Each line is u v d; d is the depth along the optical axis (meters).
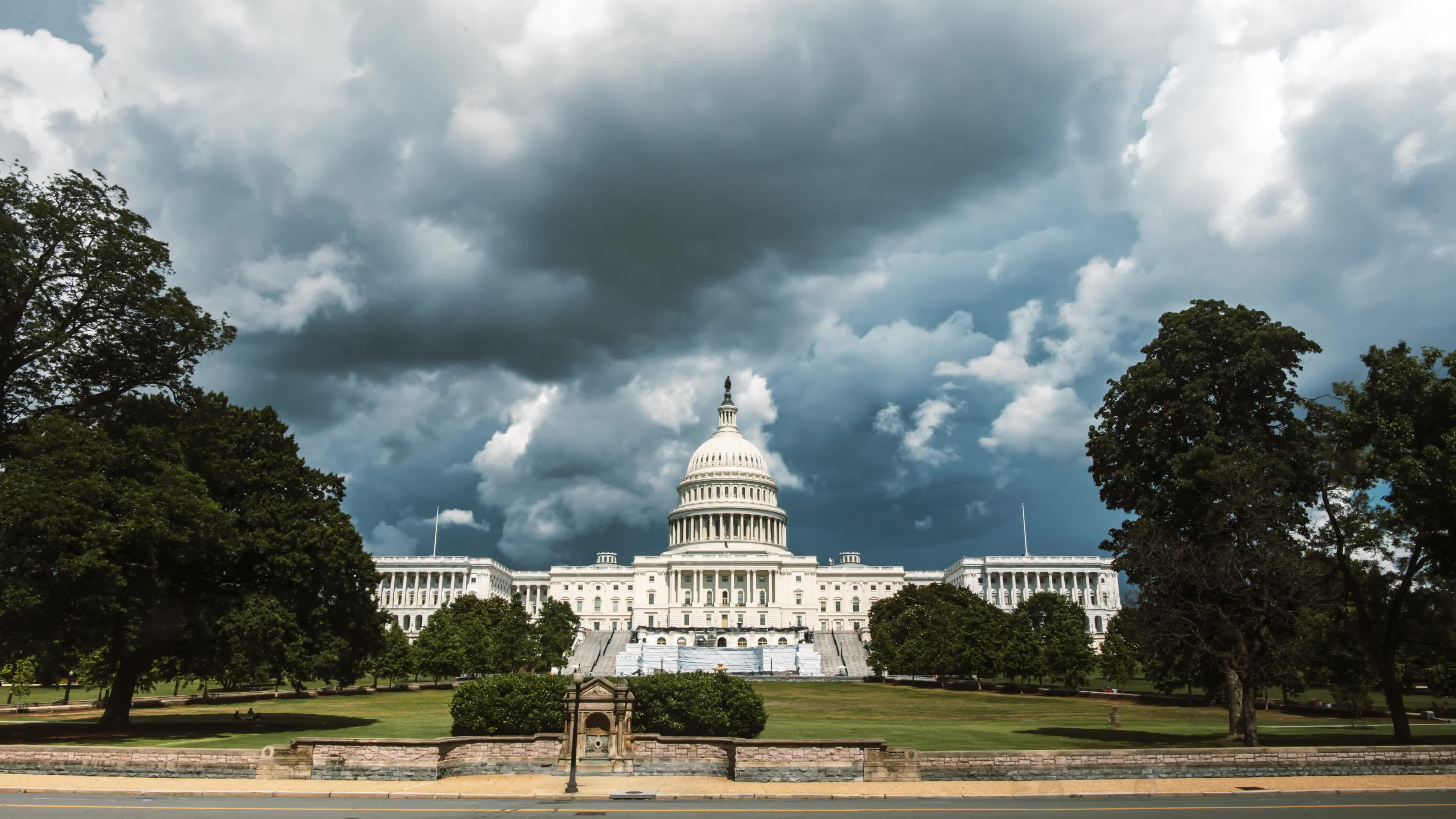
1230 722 54.31
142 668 57.03
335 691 100.75
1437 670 79.56
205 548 51.53
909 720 72.56
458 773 37.50
